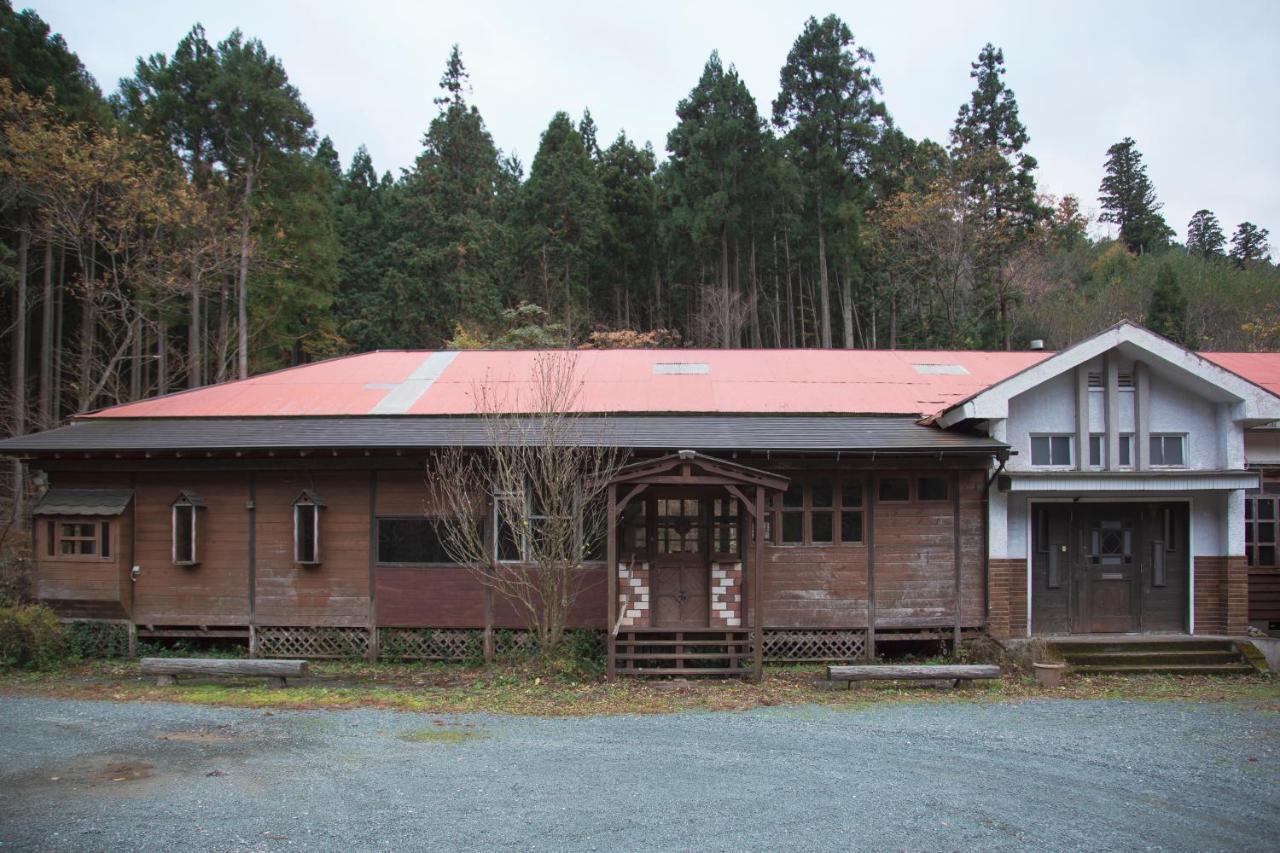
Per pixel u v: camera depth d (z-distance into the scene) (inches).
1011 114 1370.6
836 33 1389.0
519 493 451.5
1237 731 342.6
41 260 1047.6
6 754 306.0
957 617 492.7
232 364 1158.3
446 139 1502.2
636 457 478.6
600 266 1477.6
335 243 1301.7
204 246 985.5
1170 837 231.9
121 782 273.9
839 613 488.7
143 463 506.0
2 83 790.5
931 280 1307.8
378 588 498.3
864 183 1373.0
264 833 230.7
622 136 1617.9
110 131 916.6
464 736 332.5
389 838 227.3
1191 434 509.4
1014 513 504.4
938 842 226.2
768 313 1469.0
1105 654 478.6
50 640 485.7
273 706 387.5
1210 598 507.2
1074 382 507.5
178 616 506.9
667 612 461.4
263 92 1115.3
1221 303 1472.7
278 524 507.2
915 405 541.0
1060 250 1539.1
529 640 491.2
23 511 764.6
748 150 1304.1
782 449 465.4
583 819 241.1
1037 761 299.1
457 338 1150.3
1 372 1066.7
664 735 334.3
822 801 256.8
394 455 488.7
